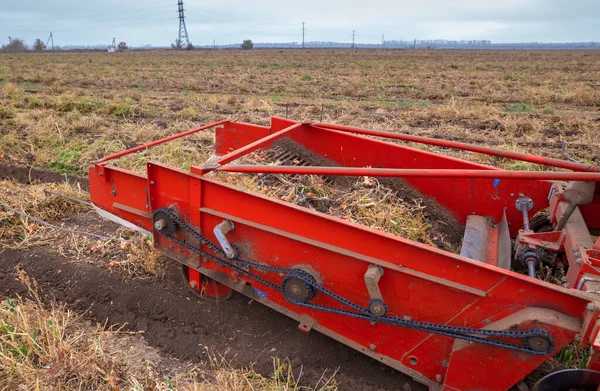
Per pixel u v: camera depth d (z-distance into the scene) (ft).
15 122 37.99
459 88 73.77
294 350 13.62
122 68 121.39
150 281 16.44
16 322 13.33
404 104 53.21
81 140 32.55
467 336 9.91
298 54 243.81
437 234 16.20
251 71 112.37
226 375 12.48
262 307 15.06
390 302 10.94
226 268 13.34
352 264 10.98
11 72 100.37
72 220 21.09
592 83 81.05
